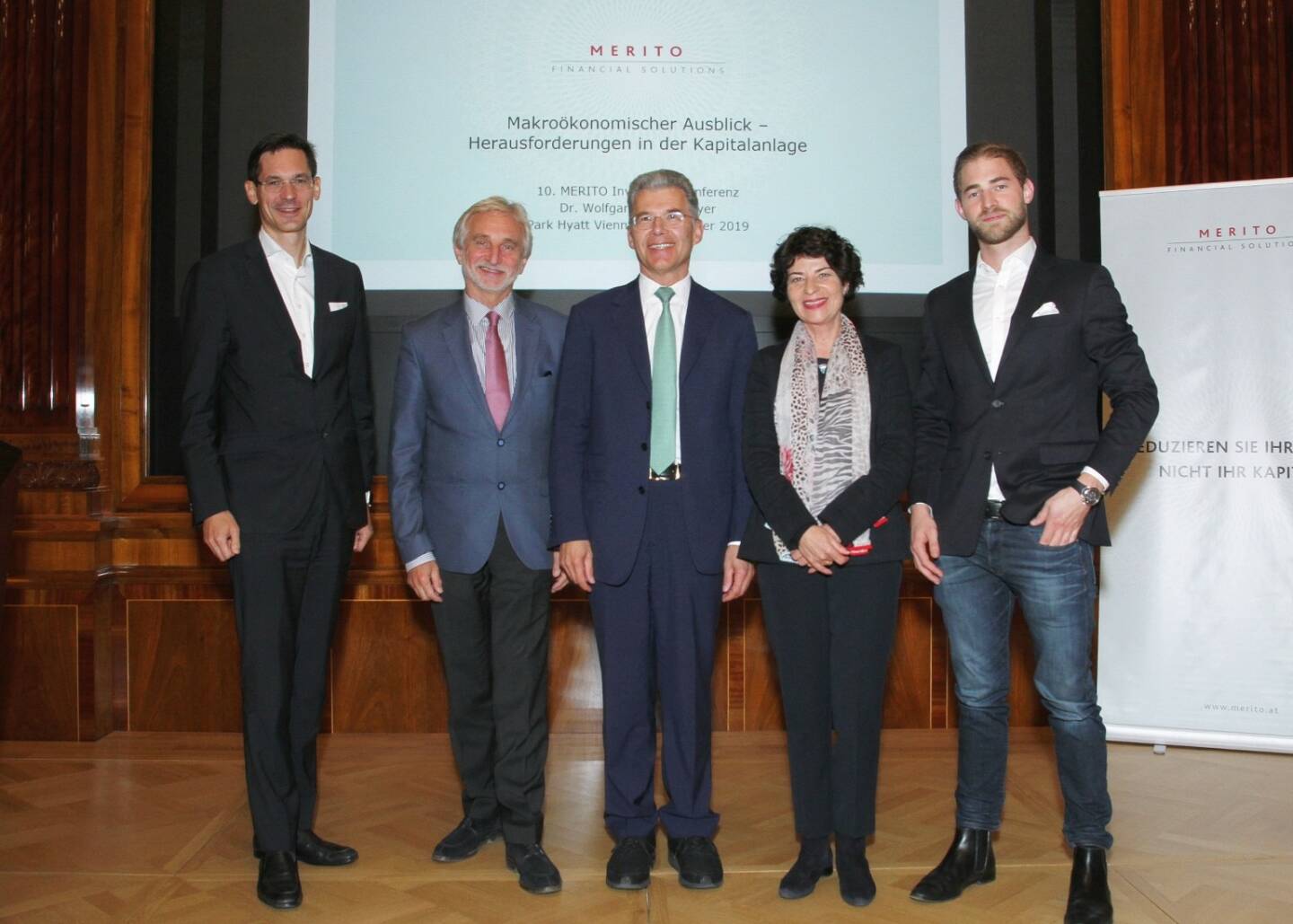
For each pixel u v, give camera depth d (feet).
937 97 12.92
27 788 10.54
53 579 12.24
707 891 8.00
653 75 12.89
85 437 12.59
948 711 12.95
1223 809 9.82
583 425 8.26
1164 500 11.89
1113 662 12.01
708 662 8.21
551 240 12.85
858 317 12.91
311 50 12.73
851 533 7.50
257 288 8.18
